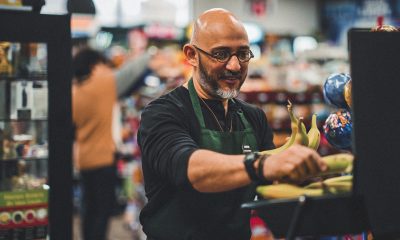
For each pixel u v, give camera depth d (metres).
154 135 1.88
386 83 1.38
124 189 7.28
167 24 9.10
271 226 1.40
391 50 1.39
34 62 2.51
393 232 1.38
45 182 2.54
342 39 11.76
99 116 4.84
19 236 2.47
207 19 1.99
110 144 4.93
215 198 2.02
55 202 2.50
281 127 6.00
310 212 1.34
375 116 1.37
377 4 10.91
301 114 6.10
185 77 6.58
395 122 1.38
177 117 1.98
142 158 2.07
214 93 1.99
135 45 8.19
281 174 1.36
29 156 2.54
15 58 2.51
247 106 2.30
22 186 2.51
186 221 2.00
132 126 7.18
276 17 12.62
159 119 1.94
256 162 1.45
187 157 1.64
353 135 1.37
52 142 2.49
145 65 5.14
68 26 2.49
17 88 2.52
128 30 8.91
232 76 1.96
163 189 2.03
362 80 1.37
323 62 8.13
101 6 10.11
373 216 1.36
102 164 4.86
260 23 12.40
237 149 2.10
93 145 4.83
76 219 6.95
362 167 1.36
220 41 1.93
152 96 6.63
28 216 2.48
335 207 1.33
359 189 1.35
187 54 2.09
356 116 1.36
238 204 2.06
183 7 11.67
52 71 2.48
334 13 12.03
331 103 2.11
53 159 2.49
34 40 2.44
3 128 2.52
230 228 2.04
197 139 2.04
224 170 1.52
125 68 5.05
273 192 1.48
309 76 6.96
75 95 4.79
